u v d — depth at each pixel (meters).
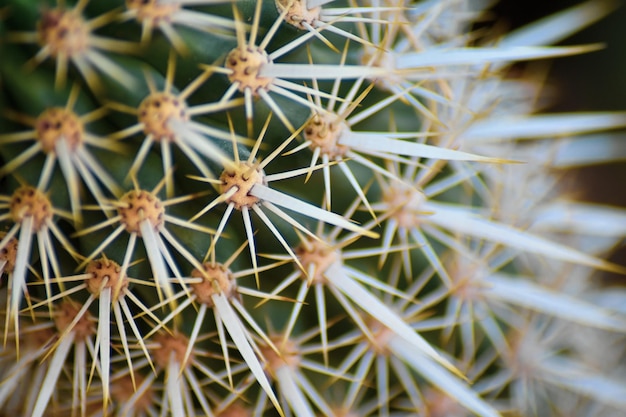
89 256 0.13
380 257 0.14
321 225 0.14
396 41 0.15
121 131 0.12
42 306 0.13
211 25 0.13
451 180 0.15
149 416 0.14
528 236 0.15
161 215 0.13
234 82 0.13
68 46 0.12
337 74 0.13
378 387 0.15
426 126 0.15
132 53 0.13
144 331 0.14
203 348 0.14
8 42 0.12
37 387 0.14
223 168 0.13
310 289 0.14
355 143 0.14
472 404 0.14
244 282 0.14
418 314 0.15
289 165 0.14
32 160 0.12
